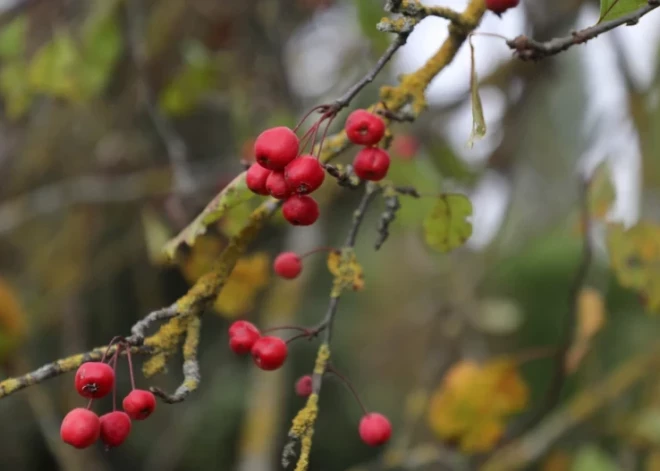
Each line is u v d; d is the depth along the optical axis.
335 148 0.66
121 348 0.63
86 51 0.97
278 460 1.70
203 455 1.79
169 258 0.67
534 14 1.04
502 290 1.59
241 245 0.65
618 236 0.78
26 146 1.34
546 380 1.48
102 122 1.29
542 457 1.12
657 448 1.04
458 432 0.92
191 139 1.49
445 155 1.12
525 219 1.20
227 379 1.84
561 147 1.13
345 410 1.98
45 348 1.53
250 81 1.19
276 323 1.15
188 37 1.15
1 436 1.71
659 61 1.05
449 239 0.72
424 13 0.63
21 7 1.07
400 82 0.68
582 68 1.11
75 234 1.37
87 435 0.61
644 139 0.92
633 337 1.35
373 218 1.65
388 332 2.03
